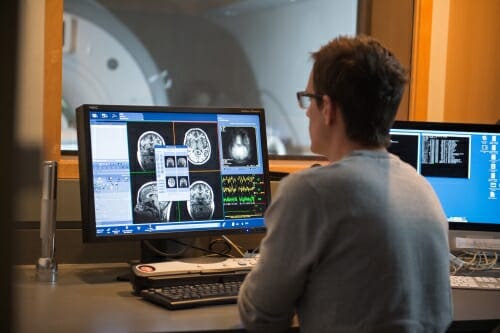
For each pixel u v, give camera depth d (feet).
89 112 5.74
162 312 4.91
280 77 12.53
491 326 4.99
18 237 1.41
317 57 4.43
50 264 5.89
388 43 8.49
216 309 5.03
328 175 4.00
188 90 12.66
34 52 6.58
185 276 5.55
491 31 8.39
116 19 12.15
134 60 12.35
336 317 3.93
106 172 5.78
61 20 6.70
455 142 7.00
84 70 12.01
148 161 5.96
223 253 6.79
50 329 4.38
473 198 7.03
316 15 12.04
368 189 3.99
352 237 3.90
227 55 12.62
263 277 4.06
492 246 7.01
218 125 6.29
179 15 12.46
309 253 3.94
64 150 7.03
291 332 4.47
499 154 7.05
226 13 12.55
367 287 3.91
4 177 1.34
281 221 4.02
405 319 3.97
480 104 8.44
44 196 5.88
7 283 1.40
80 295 5.42
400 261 3.97
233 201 6.30
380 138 4.28
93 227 5.67
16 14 1.32
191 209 6.11
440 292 4.23
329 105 4.29
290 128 12.44
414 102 8.16
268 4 12.41
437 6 8.16
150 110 6.00
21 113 1.36
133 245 6.73
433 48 8.18
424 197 4.25
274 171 7.37
